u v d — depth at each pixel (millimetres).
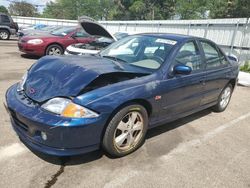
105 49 4645
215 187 2994
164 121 3941
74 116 2807
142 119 3498
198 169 3307
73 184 2807
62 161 3180
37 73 3443
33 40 10211
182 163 3402
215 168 3365
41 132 2865
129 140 3412
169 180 3029
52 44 10359
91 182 2867
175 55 3938
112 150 3236
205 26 14094
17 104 3086
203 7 43719
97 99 2943
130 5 53562
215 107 5477
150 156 3492
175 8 48281
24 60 9938
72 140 2854
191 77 4145
